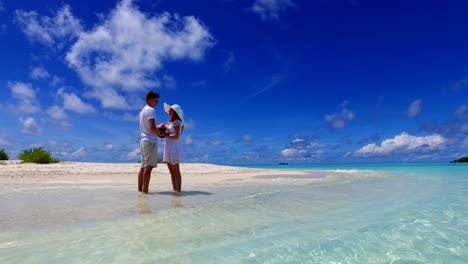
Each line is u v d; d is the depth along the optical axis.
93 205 4.93
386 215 4.35
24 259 2.54
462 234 3.35
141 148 6.45
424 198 5.95
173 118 6.70
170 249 2.82
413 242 3.07
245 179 10.23
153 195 6.07
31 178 9.30
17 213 4.29
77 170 12.02
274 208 4.82
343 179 10.59
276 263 2.50
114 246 2.89
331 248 2.88
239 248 2.87
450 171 17.23
